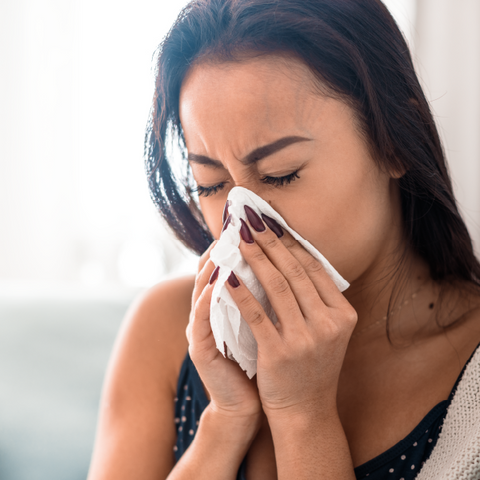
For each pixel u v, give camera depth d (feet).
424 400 2.54
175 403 3.20
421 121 2.59
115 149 10.33
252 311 2.36
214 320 2.33
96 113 10.28
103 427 3.19
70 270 10.50
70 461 4.11
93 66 10.19
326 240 2.40
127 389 3.24
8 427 4.31
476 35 9.14
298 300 2.42
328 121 2.28
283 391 2.45
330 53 2.27
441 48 9.30
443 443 2.39
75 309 5.32
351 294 2.84
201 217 3.22
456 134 9.30
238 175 2.35
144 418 3.15
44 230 10.30
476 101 9.20
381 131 2.37
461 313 2.75
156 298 3.49
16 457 4.15
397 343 2.77
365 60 2.39
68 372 4.72
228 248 2.33
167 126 2.81
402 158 2.50
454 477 2.19
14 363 4.78
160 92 2.69
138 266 10.39
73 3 10.09
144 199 10.32
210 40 2.33
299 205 2.34
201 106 2.31
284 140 2.25
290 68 2.24
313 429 2.45
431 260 2.86
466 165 9.25
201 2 2.44
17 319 5.16
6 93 9.97
